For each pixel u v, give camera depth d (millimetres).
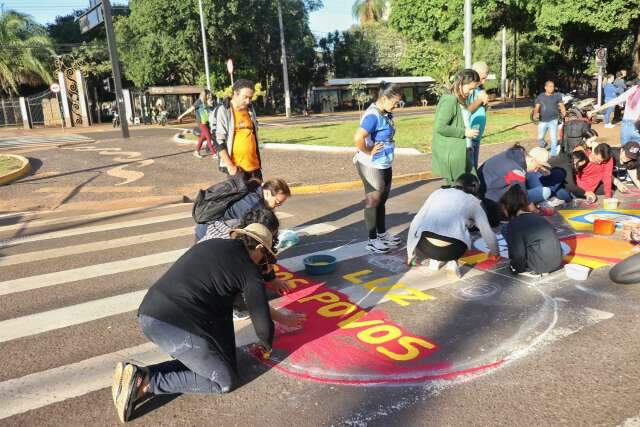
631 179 8297
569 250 5410
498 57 47469
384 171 5582
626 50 33781
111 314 4441
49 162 14953
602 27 19031
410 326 3977
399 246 6012
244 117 5887
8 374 3504
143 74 37500
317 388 3197
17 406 3125
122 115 21688
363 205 8336
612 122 18234
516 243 4754
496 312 4148
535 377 3207
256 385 3252
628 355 3414
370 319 4117
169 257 5980
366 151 5406
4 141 22953
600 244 5652
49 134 27203
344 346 3703
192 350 2896
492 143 14898
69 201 9594
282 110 47875
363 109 49875
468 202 4641
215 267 2973
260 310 3029
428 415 2881
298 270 5297
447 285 4754
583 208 7273
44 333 4113
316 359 3539
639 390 3031
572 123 9094
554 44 41188
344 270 5254
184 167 13164
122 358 3689
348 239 6391
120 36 40594
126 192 10258
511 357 3457
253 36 38594
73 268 5691
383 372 3346
